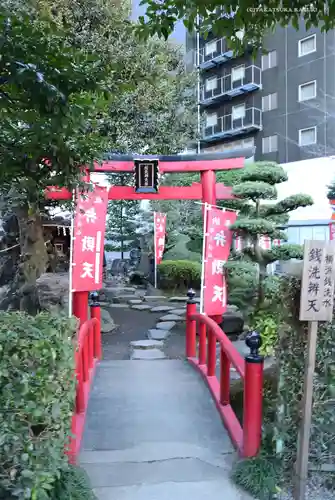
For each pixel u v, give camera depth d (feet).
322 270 8.61
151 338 26.50
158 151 32.37
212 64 60.95
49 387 6.82
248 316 21.04
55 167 9.56
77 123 7.66
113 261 68.28
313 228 50.34
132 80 10.03
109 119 25.59
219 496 9.10
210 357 16.39
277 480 9.29
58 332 7.30
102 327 29.68
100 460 10.83
